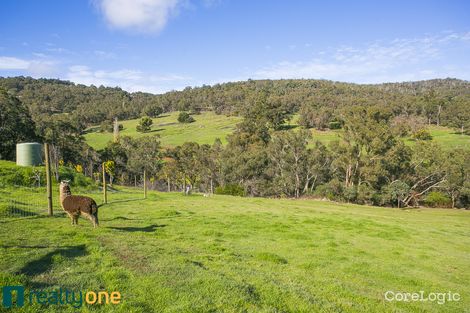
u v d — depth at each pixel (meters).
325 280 11.03
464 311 10.45
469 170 61.06
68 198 13.64
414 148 66.50
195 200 32.84
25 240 10.41
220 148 81.69
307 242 17.48
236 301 7.29
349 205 51.69
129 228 15.66
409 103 122.88
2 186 24.22
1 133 58.31
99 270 8.34
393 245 18.81
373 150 63.59
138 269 8.62
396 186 60.03
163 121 159.75
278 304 7.66
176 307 6.74
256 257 13.38
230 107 168.62
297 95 157.25
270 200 42.56
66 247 9.91
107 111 167.25
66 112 160.25
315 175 67.25
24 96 166.50
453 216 46.28
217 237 16.58
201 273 8.80
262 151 72.00
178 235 15.60
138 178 95.00
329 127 111.12
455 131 106.31
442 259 16.61
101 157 89.06
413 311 9.56
